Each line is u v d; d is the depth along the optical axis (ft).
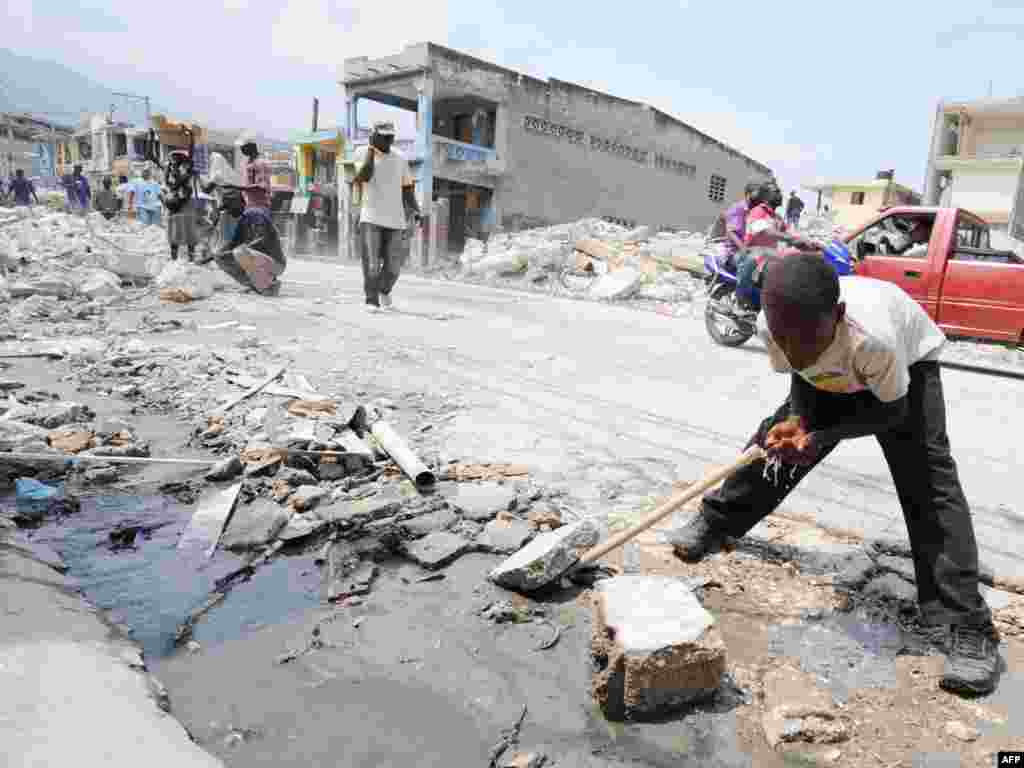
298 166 89.25
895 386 6.48
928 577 7.27
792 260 6.16
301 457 11.50
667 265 51.96
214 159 29.96
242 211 30.68
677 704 6.42
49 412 12.89
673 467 12.45
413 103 79.56
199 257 38.86
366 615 7.69
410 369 18.61
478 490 10.77
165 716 5.71
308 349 20.26
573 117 77.30
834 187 108.17
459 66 67.05
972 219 27.81
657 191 89.20
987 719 6.46
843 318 6.31
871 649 7.51
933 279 27.12
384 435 12.28
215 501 10.10
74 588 7.75
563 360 21.22
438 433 13.67
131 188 60.59
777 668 7.12
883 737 6.18
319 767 5.54
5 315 23.40
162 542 9.14
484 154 69.97
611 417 15.43
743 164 103.14
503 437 13.65
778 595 8.45
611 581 7.47
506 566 8.26
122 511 9.98
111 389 15.31
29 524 9.43
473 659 6.98
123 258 33.14
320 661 6.87
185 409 14.25
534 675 6.80
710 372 21.04
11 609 6.56
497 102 70.69
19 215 53.88
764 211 24.98
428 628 7.47
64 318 23.59
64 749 4.82
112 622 7.18
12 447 11.27
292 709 6.18
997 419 18.40
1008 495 12.16
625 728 6.20
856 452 13.99
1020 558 9.60
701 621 6.66
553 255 55.06
